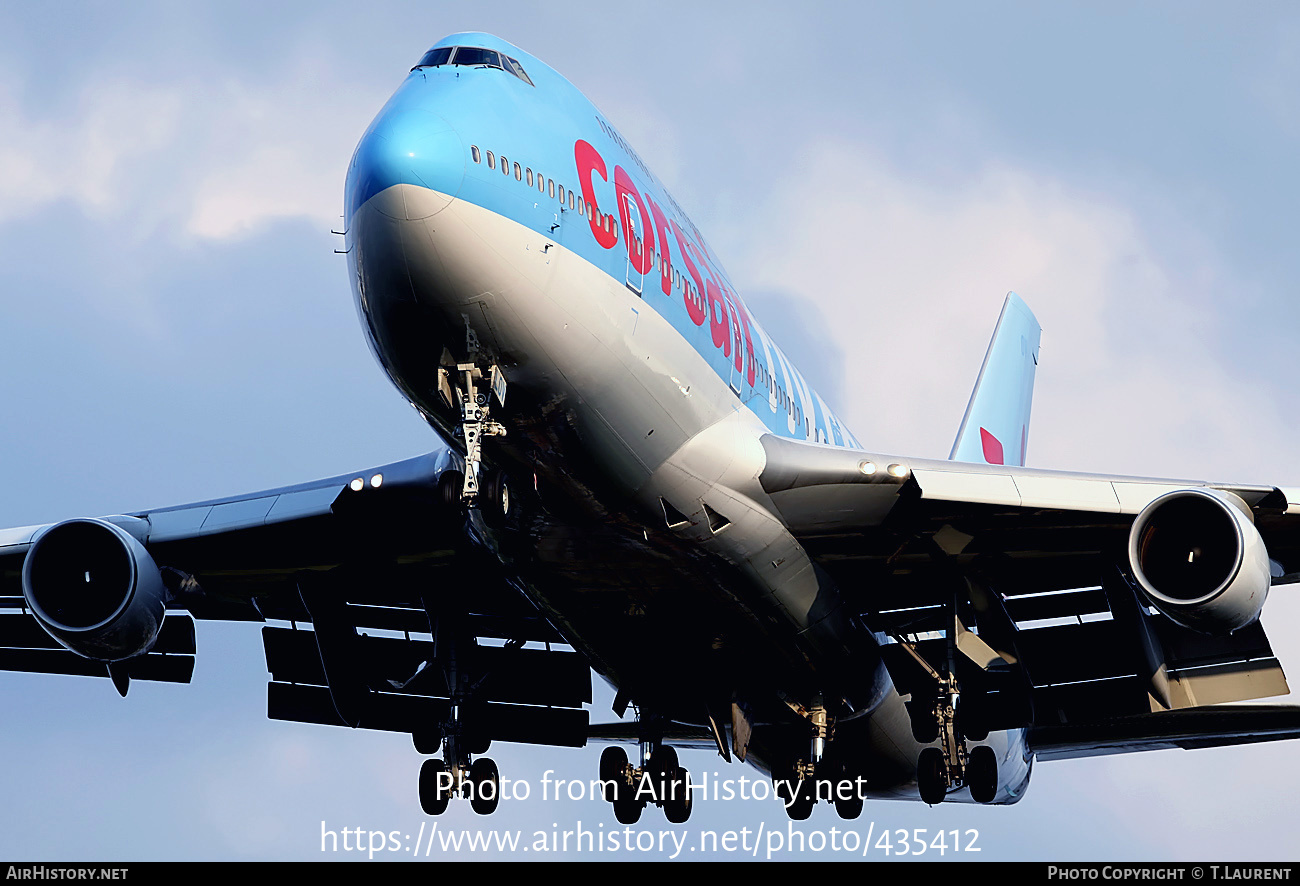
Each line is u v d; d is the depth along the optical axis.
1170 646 55.41
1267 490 47.47
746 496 47.19
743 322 51.91
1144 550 46.69
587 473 43.91
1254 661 54.62
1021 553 52.97
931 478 47.84
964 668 55.31
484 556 52.31
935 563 52.66
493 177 39.25
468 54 43.34
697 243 50.16
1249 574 44.06
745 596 49.44
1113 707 57.78
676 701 55.19
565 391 41.50
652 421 43.78
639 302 43.09
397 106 40.66
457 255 38.38
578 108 45.44
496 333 39.75
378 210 38.31
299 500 52.69
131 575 51.09
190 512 54.22
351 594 59.47
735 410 48.31
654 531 46.09
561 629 51.88
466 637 58.19
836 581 52.25
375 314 39.88
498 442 42.75
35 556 51.53
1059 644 57.47
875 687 56.28
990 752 59.69
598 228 42.06
